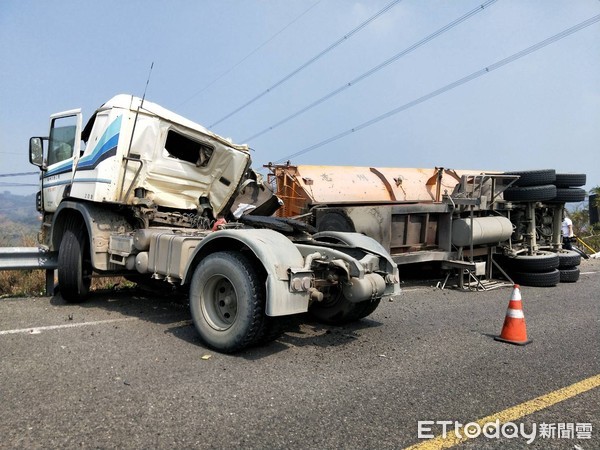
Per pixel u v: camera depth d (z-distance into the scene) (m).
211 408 3.54
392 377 4.31
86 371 4.20
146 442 3.02
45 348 4.80
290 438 3.14
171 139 7.36
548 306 7.94
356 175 10.84
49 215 8.03
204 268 5.01
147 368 4.32
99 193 6.45
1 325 5.67
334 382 4.14
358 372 4.41
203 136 7.38
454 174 12.52
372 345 5.29
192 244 5.50
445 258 9.77
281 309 4.49
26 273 8.55
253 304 4.61
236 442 3.06
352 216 9.21
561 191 11.59
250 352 4.91
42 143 7.93
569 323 6.65
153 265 5.82
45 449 2.90
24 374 4.09
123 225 6.87
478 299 8.48
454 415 3.58
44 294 7.79
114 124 6.52
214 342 4.83
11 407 3.46
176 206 7.31
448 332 5.96
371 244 5.82
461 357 4.95
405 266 10.89
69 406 3.50
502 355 5.06
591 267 14.30
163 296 7.73
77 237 6.84
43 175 7.95
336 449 3.02
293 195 10.04
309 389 3.97
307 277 4.72
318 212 9.42
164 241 5.70
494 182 10.30
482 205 10.00
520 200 10.67
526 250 10.82
